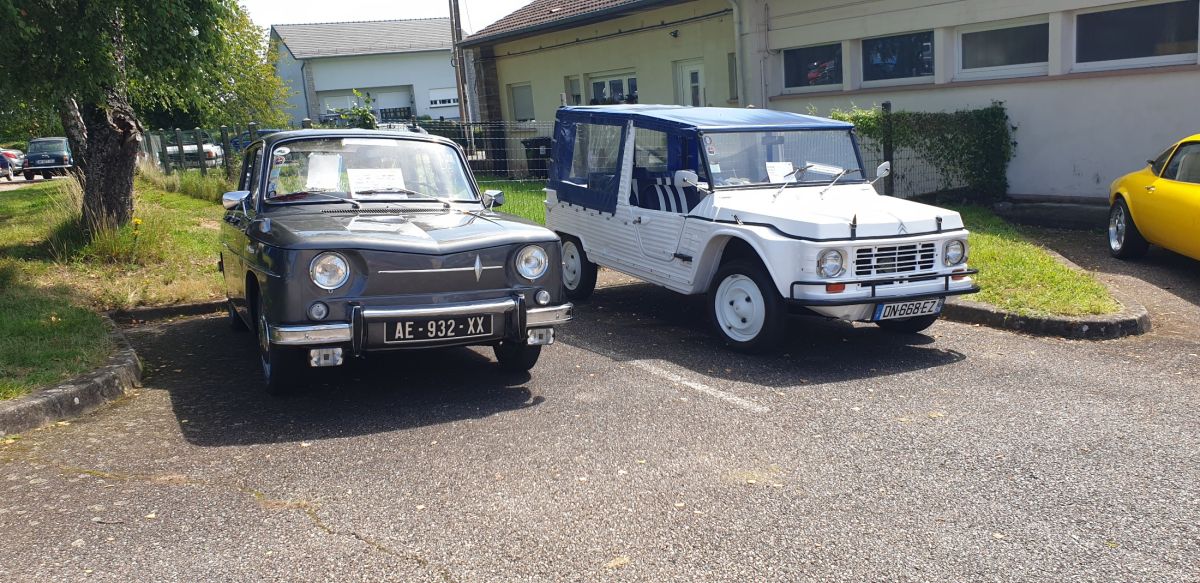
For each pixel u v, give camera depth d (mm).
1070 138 13484
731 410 5590
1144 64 12711
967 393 5875
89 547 3826
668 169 7785
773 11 16859
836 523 3996
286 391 5914
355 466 4715
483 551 3760
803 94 16766
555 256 5906
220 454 4910
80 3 9156
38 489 4449
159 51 9805
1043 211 13156
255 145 7188
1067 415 5395
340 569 3615
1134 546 3756
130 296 8945
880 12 15195
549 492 4352
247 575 3572
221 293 9297
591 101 22672
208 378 6488
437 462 4762
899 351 7008
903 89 15211
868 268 6574
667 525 3986
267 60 30234
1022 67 13914
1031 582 3473
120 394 6066
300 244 5285
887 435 5113
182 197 18078
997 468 4602
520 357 6297
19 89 9375
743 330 6984
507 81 25484
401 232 5668
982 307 7863
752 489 4371
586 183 8914
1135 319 7324
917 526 3957
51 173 33719
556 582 3500
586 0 21953
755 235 6695
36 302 8258
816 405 5672
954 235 6848
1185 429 5105
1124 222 10125
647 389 6051
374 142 6859
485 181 15477
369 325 5309
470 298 5613
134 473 4648
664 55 19875
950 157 13680
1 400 5430
